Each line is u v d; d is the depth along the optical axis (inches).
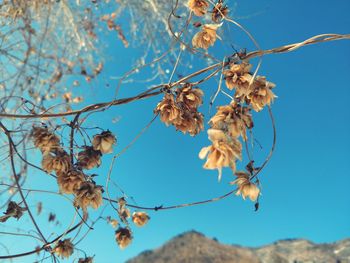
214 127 9.5
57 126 11.8
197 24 12.1
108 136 11.7
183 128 10.6
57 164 11.4
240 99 9.8
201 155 8.7
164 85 10.9
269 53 10.3
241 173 10.4
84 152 11.8
